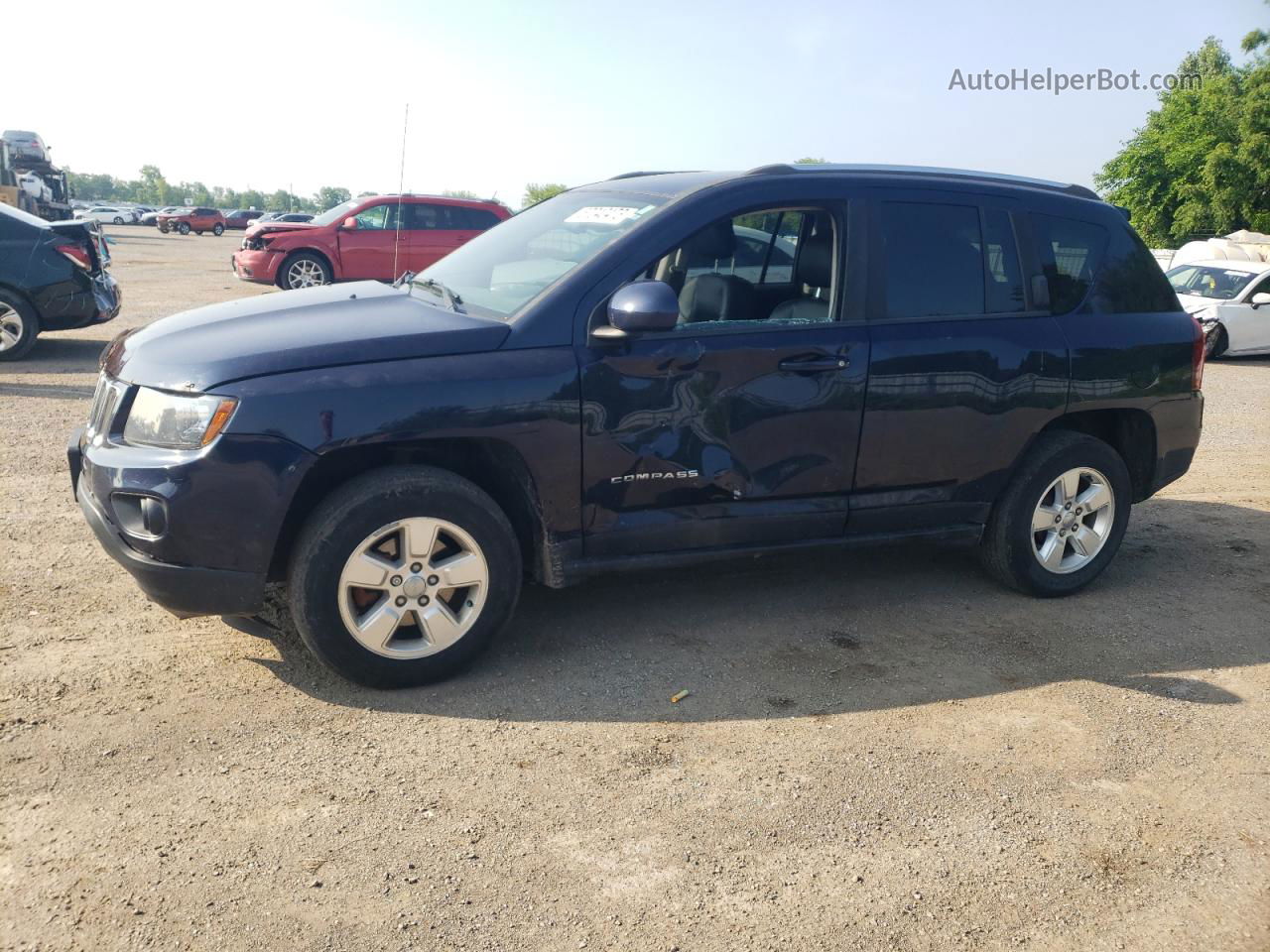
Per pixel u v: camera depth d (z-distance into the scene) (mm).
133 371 3607
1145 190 41250
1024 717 3732
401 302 4082
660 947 2498
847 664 4094
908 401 4281
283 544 3629
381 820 2930
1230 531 6191
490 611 3756
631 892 2686
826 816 3059
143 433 3471
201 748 3252
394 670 3639
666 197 4148
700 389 3904
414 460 3799
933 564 5316
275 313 3908
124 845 2760
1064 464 4703
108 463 3459
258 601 3510
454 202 18281
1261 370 14688
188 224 60594
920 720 3672
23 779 3021
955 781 3279
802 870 2812
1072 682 4031
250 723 3420
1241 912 2734
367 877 2688
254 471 3355
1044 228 4703
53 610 4203
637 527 3939
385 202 17891
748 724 3588
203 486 3332
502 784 3143
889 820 3055
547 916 2580
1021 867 2875
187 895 2580
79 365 10383
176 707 3494
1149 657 4297
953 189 4504
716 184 4129
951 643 4352
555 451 3707
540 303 3760
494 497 3969
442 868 2740
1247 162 37844
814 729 3574
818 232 4293
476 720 3525
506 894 2650
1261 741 3641
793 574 5070
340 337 3572
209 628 4109
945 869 2848
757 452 4059
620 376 3773
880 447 4285
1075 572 4883
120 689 3592
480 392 3570
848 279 4219
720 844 2904
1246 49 39812
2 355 10328
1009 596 4922
